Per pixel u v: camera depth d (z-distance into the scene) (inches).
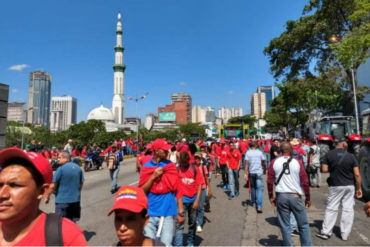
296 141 386.3
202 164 221.5
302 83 1008.9
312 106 1132.5
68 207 184.7
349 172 190.9
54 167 550.9
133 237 74.1
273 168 160.4
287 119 1851.6
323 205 289.6
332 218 192.4
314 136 743.7
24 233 54.3
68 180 185.8
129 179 508.7
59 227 54.4
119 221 74.8
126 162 895.1
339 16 836.0
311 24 864.9
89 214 267.9
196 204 172.7
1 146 445.1
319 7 877.2
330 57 914.7
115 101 5871.1
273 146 484.7
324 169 199.0
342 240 189.9
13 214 52.2
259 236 199.2
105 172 637.9
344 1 749.3
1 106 449.4
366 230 208.8
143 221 77.2
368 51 652.1
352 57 568.1
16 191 52.8
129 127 4729.3
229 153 345.7
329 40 862.5
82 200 334.0
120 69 5954.7
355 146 414.0
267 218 247.4
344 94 1031.6
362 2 598.2
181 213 143.7
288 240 148.7
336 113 1274.6
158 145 139.3
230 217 251.9
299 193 150.9
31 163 54.4
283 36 944.9
